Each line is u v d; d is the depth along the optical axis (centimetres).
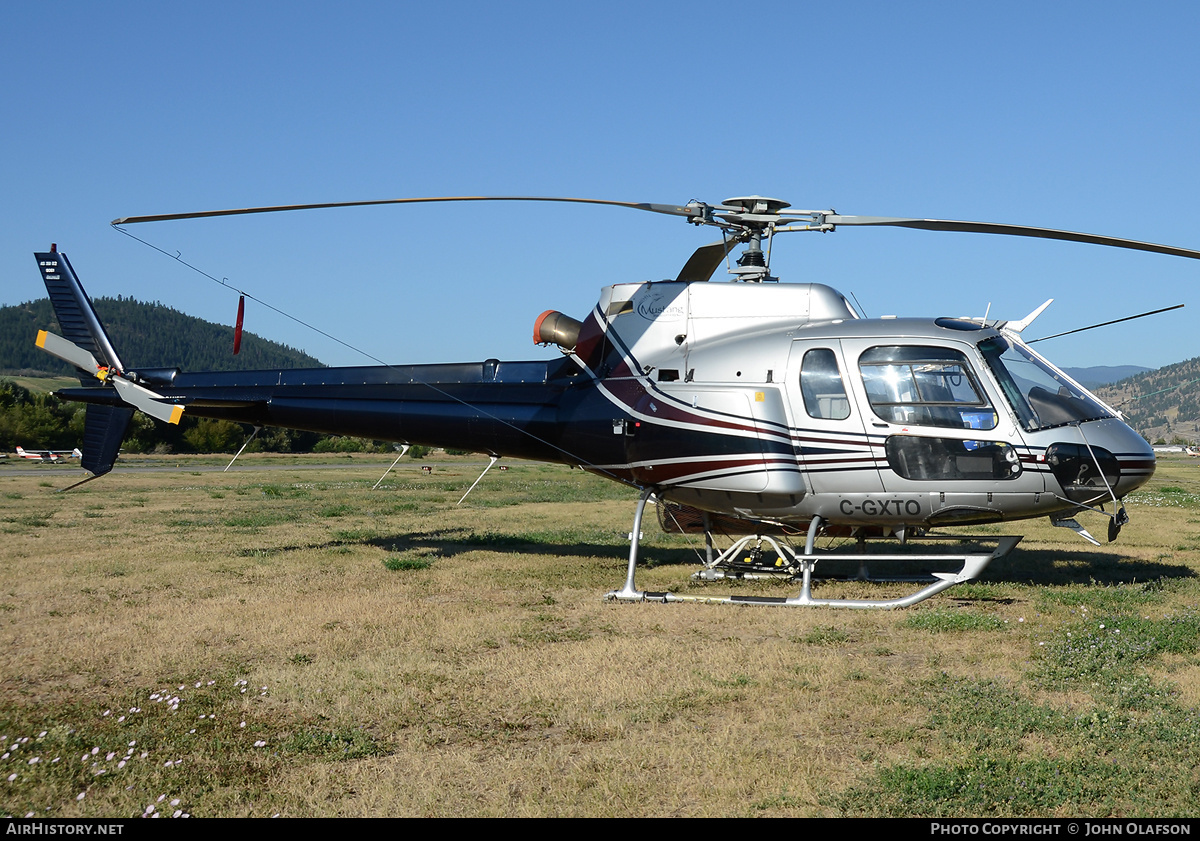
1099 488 931
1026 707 577
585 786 475
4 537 1582
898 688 633
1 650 765
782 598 944
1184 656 708
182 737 550
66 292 1374
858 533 1052
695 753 514
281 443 8675
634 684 645
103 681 679
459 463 7012
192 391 1340
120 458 6669
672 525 1153
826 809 440
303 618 875
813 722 566
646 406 1034
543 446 1148
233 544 1480
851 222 973
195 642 788
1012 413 931
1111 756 498
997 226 912
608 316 1097
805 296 1028
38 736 544
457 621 862
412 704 610
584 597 988
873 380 954
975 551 1305
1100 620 805
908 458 942
